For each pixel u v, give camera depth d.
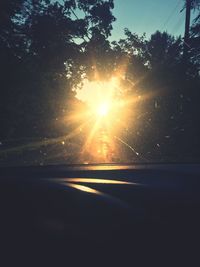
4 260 4.36
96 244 4.35
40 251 4.37
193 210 4.77
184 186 5.61
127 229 4.41
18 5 28.34
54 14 30.12
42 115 30.33
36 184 4.80
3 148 22.48
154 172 6.70
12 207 4.58
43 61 30.17
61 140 28.59
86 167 7.91
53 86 31.72
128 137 26.28
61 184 4.81
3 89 27.56
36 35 29.28
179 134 24.41
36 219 4.48
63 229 4.41
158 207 4.89
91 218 4.45
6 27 28.11
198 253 4.39
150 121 26.53
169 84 28.89
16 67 27.92
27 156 20.00
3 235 4.45
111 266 4.30
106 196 4.67
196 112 26.28
